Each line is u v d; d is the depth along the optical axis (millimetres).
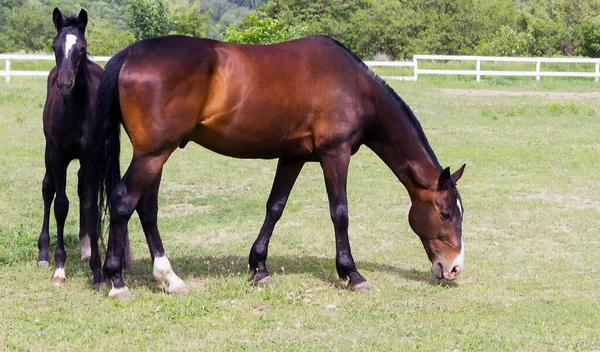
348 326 5848
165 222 9602
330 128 6633
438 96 23031
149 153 6148
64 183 6973
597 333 5828
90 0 83375
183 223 9570
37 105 19031
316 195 11328
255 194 11406
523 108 20797
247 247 8508
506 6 42125
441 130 17594
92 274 7160
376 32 38719
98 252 6652
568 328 5934
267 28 32938
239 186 11914
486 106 21266
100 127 6148
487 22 39062
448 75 28109
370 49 39094
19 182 11609
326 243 8766
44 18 70000
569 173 12992
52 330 5574
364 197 11180
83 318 5855
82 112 6652
